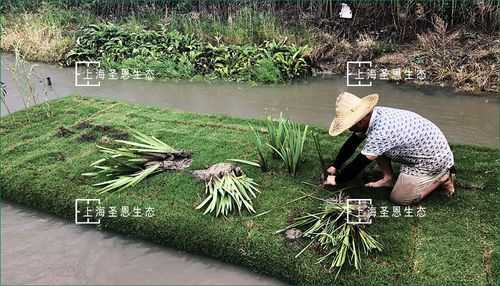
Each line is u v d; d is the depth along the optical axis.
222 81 7.08
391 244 3.37
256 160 4.45
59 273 3.48
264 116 5.79
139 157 4.42
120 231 3.83
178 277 3.38
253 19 8.16
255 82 6.95
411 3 7.71
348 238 3.29
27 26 8.59
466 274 3.10
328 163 4.34
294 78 7.05
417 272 3.14
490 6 7.30
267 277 3.35
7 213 4.15
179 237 3.61
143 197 4.00
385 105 5.92
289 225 3.57
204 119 5.41
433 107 5.82
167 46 7.82
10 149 4.86
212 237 3.53
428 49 7.14
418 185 3.65
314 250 3.34
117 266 3.52
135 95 6.61
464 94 6.17
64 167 4.48
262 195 3.94
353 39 7.84
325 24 8.11
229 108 6.09
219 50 7.49
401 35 7.66
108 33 8.17
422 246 3.35
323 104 6.09
